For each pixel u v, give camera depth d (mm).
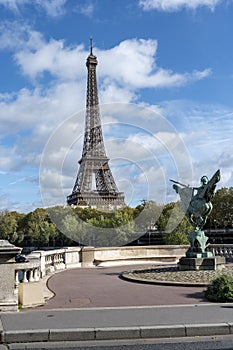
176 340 10727
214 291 15461
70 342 10695
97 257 35312
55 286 20984
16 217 140125
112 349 9969
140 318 12117
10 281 13961
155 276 23094
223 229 107250
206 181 26625
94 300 16344
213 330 11188
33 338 10789
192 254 25734
